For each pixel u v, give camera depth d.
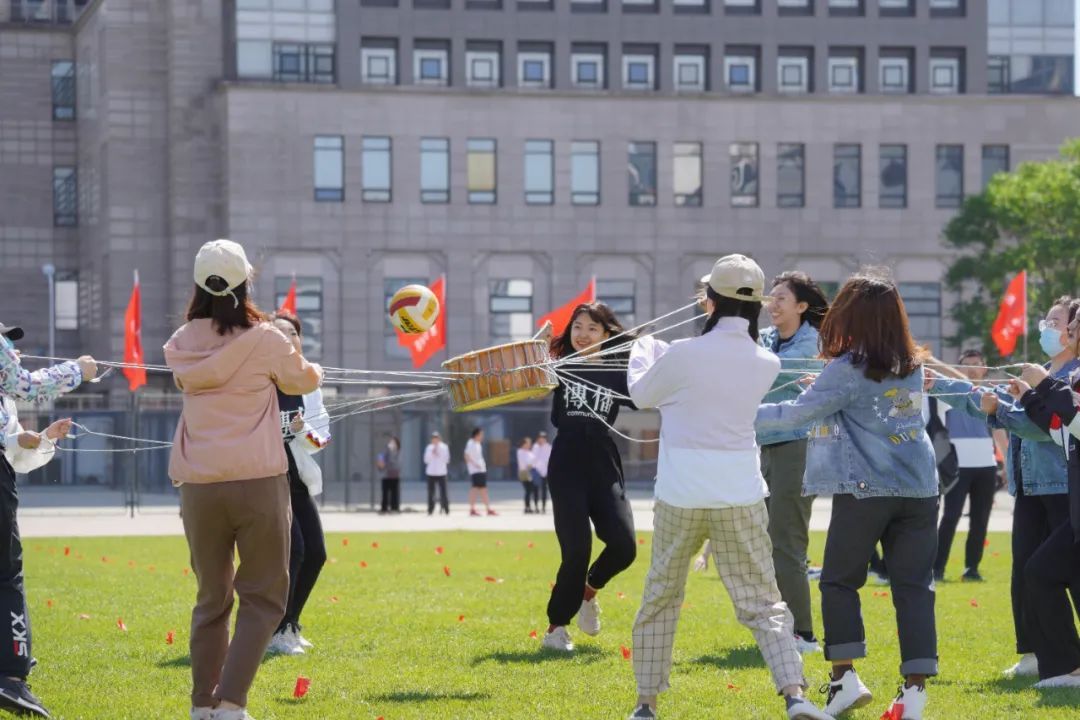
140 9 69.25
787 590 11.16
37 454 8.81
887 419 8.73
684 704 9.16
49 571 19.44
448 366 10.12
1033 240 59.59
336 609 14.43
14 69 74.44
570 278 68.75
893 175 69.94
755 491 8.27
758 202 69.56
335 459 51.84
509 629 12.85
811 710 8.02
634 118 68.94
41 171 74.75
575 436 11.44
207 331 8.14
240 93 66.56
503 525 34.75
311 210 67.06
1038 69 71.81
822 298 11.26
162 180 69.19
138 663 10.88
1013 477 10.55
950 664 11.00
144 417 53.66
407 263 67.94
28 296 74.38
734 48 70.31
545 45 69.25
